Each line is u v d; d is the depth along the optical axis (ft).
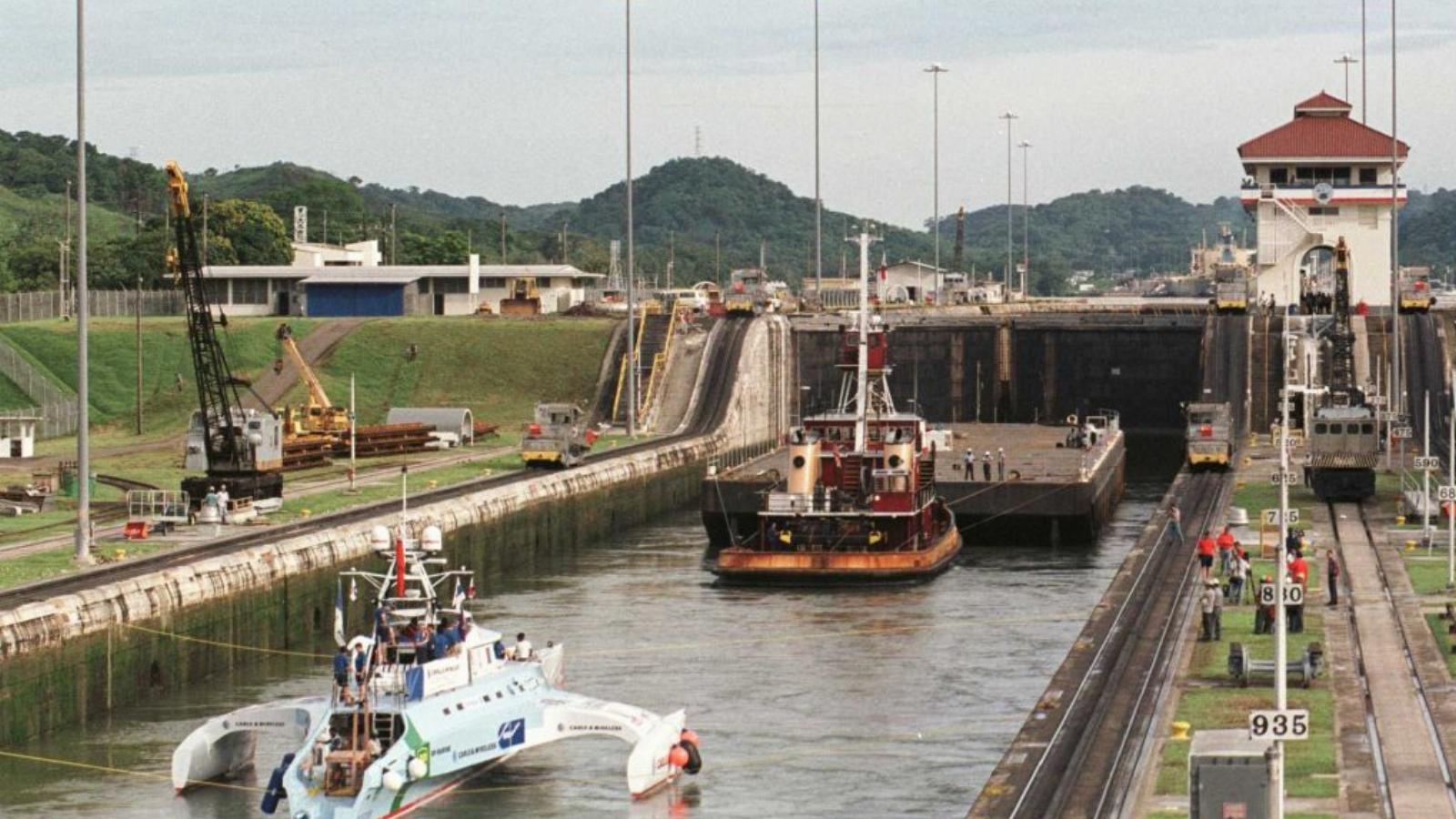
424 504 651.25
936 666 486.38
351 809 336.90
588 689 463.42
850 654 502.38
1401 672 397.80
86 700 438.40
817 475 645.51
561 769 392.68
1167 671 411.34
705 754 402.11
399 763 346.33
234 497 625.41
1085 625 501.97
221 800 373.20
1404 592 493.36
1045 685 462.60
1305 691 382.22
